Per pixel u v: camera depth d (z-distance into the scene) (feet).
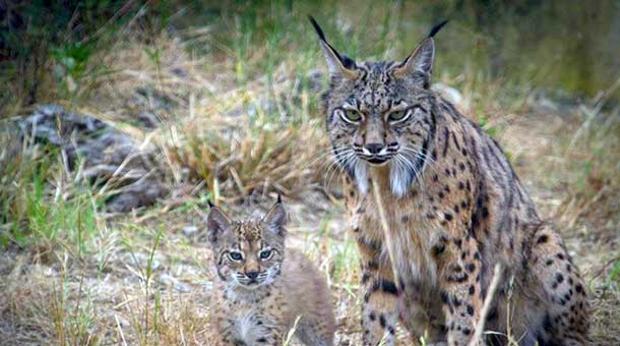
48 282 37.68
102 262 39.32
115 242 40.65
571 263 34.68
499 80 58.34
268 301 33.78
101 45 51.98
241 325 33.99
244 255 33.40
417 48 32.12
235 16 57.31
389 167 31.83
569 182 49.42
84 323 34.22
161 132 46.75
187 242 42.09
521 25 61.87
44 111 46.01
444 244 32.35
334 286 38.88
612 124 56.24
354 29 58.75
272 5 57.57
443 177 32.14
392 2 60.13
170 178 44.96
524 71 61.05
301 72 51.21
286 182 46.01
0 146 42.98
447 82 56.85
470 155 33.19
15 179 42.01
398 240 32.55
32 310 35.42
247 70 53.47
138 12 53.57
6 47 49.65
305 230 43.70
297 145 46.98
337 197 46.26
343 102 32.22
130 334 34.91
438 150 32.22
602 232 45.70
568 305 34.55
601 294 39.37
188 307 35.99
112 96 50.52
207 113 48.67
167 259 40.37
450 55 60.75
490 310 34.32
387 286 33.22
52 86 48.60
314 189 46.24
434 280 32.99
